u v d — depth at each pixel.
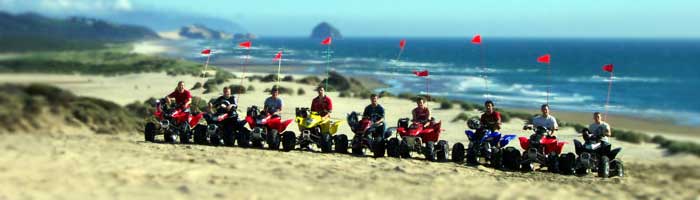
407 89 58.16
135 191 8.77
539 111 41.97
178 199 8.47
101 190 8.65
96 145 13.17
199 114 16.95
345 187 10.47
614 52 197.12
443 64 107.06
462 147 16.47
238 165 12.23
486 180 12.77
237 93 39.81
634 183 13.06
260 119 16.38
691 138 24.77
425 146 16.30
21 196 7.87
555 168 15.27
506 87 61.84
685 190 11.80
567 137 25.61
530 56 156.50
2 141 11.44
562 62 124.56
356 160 14.97
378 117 16.53
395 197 9.78
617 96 53.41
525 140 15.34
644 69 98.31
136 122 19.09
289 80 53.91
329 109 17.06
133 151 13.12
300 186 10.23
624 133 24.81
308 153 16.08
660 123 34.22
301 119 16.61
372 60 118.50
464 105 37.81
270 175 11.23
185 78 47.19
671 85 65.31
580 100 49.88
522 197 10.33
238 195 9.02
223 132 16.77
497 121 16.20
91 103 17.16
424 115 16.77
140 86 36.62
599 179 14.04
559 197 10.62
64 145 12.32
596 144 14.83
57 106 14.52
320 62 104.69
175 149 14.46
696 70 94.44
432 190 10.68
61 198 7.98
